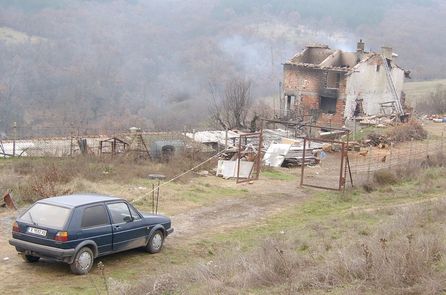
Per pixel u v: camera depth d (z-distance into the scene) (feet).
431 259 32.27
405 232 44.47
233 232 57.62
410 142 146.92
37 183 63.77
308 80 174.50
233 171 93.30
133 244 44.34
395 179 89.92
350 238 46.44
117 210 43.01
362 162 120.78
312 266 34.91
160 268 41.81
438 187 82.94
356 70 168.04
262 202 75.51
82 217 39.60
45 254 38.34
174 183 81.51
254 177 94.94
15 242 39.29
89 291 35.50
